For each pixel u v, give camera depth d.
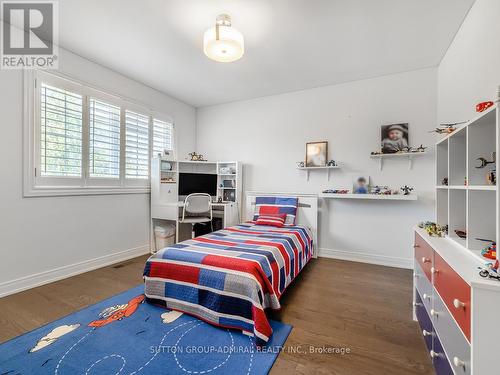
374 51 2.72
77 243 2.88
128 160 3.51
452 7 2.02
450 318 1.15
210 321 1.84
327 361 1.50
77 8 2.09
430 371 1.42
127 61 3.01
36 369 1.41
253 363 1.47
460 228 1.55
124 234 3.44
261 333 1.60
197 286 1.92
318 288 2.55
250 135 4.30
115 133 3.32
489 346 0.88
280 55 2.82
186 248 2.22
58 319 1.91
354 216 3.50
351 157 3.52
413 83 3.17
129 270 3.00
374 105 3.38
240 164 4.30
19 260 2.40
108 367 1.43
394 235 3.27
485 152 1.24
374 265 3.30
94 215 3.06
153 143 3.91
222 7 2.05
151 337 1.70
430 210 3.09
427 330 1.58
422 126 3.12
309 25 2.28
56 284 2.57
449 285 1.17
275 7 2.04
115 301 2.21
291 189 3.96
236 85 3.71
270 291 1.83
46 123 2.59
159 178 3.73
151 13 2.14
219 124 4.59
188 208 3.72
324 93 3.71
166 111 4.12
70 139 2.82
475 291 0.89
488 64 1.69
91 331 1.76
